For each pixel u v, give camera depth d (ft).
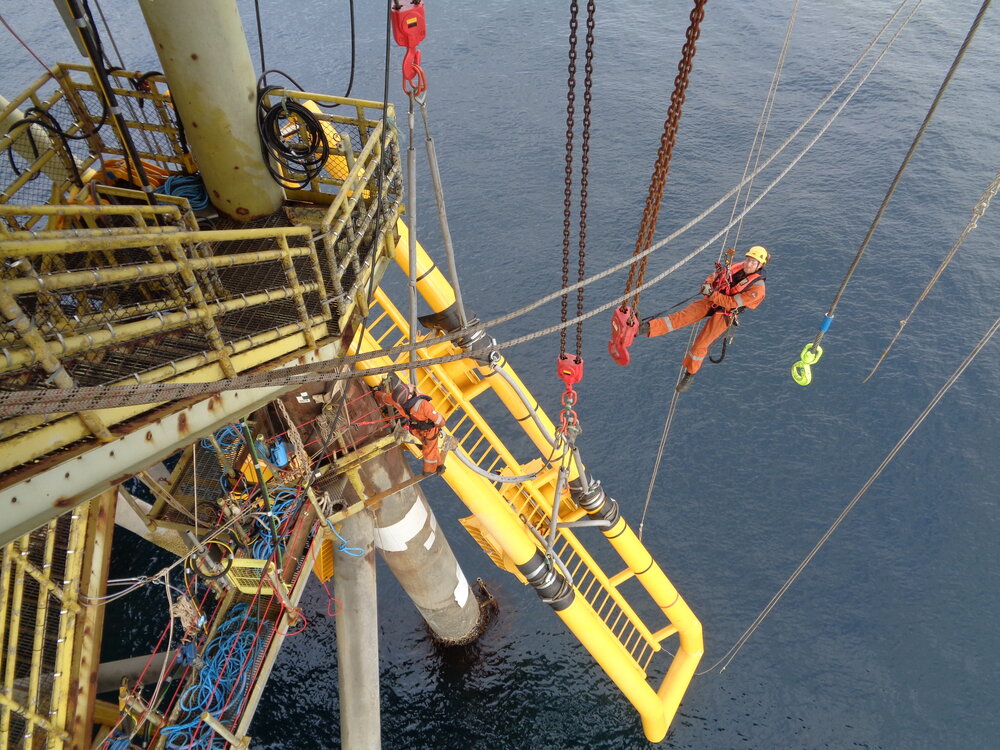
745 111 125.59
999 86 126.82
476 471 51.88
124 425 19.92
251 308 30.53
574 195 112.47
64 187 34.42
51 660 30.96
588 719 69.56
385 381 44.88
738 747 66.03
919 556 74.18
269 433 41.39
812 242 102.37
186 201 25.85
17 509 17.42
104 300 28.27
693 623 65.57
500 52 145.69
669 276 100.22
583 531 82.07
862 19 146.51
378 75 141.59
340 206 31.01
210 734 34.53
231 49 29.84
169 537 65.21
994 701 65.82
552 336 95.55
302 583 39.04
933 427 82.43
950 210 105.19
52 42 146.82
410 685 72.28
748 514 78.28
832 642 70.28
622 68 138.00
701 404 86.84
